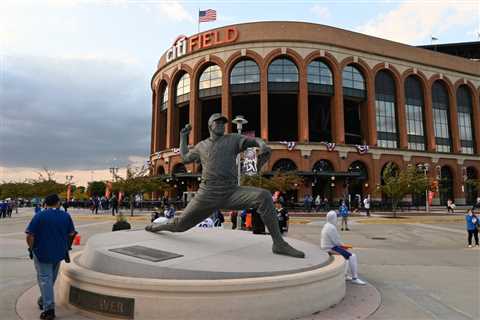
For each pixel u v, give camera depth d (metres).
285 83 44.12
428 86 52.50
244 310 4.71
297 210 39.19
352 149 44.12
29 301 6.08
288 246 6.32
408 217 31.66
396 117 50.03
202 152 6.66
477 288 7.40
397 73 50.00
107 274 5.20
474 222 14.79
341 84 45.28
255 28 44.69
